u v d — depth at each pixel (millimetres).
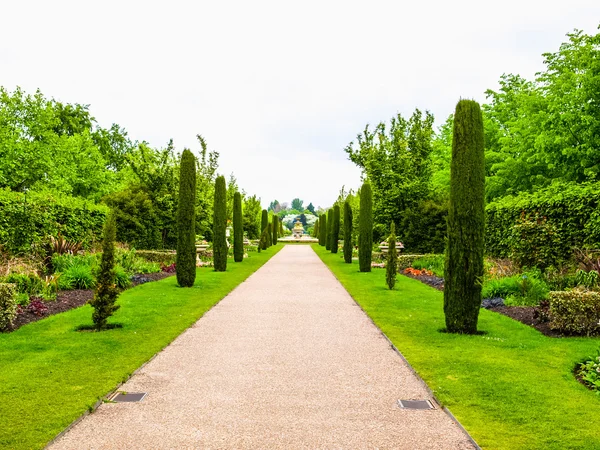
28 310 8969
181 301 10828
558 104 17531
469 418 4297
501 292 10734
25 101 28828
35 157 27891
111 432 4039
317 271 19078
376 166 24609
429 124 25062
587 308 7367
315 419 4324
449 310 7820
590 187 11859
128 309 9633
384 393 5023
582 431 4008
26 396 4781
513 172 21734
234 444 3814
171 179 26734
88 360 6074
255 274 17812
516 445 3766
